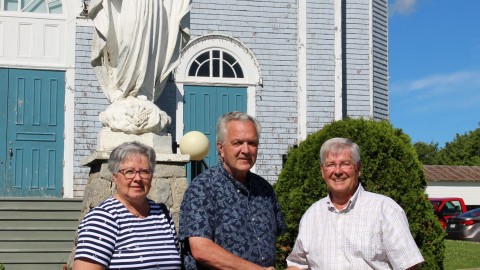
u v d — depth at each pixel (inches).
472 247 692.1
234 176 194.4
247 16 616.1
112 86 314.2
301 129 613.9
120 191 183.8
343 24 647.1
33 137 569.3
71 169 571.8
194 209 187.3
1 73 569.0
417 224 315.0
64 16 583.2
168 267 183.0
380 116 677.9
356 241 190.9
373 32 672.4
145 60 309.0
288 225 328.8
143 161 183.8
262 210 197.3
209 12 609.3
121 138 301.3
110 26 303.6
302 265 206.4
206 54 607.8
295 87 619.2
